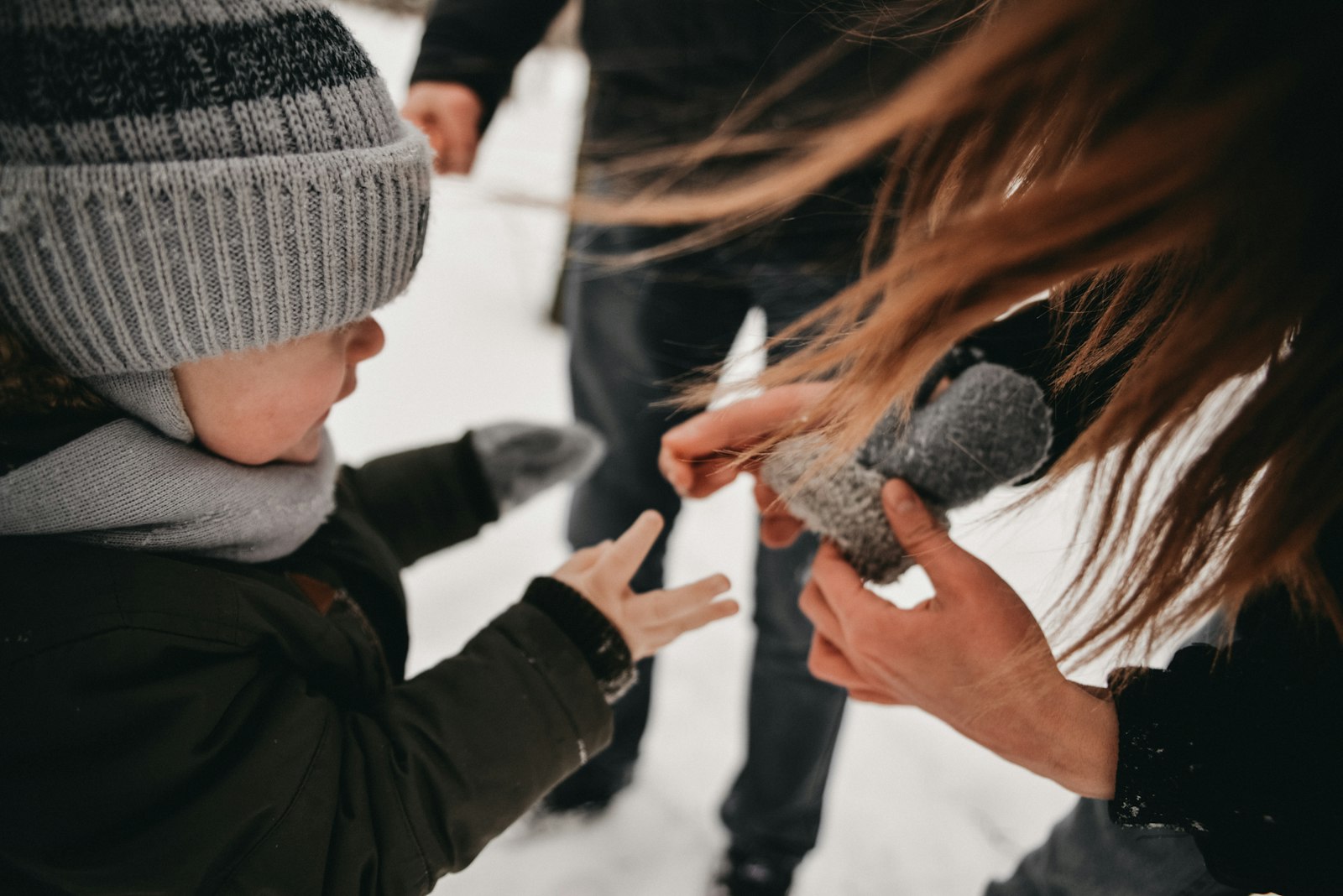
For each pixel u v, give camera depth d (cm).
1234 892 65
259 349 50
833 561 64
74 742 46
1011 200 40
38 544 49
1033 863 88
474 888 119
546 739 62
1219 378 37
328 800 53
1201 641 71
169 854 47
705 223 90
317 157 47
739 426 69
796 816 116
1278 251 33
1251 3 31
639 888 122
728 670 157
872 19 61
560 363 224
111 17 40
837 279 89
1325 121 31
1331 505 38
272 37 45
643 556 69
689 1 83
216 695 50
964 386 68
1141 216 33
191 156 43
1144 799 51
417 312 231
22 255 42
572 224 108
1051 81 35
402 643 75
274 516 58
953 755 146
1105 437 41
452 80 100
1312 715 47
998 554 79
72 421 48
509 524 176
